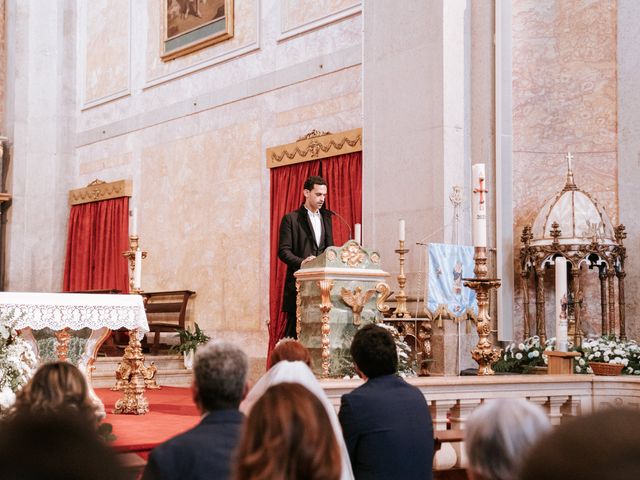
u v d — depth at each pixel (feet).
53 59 57.36
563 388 19.70
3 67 57.26
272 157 40.22
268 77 41.88
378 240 32.76
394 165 32.40
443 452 17.85
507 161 31.35
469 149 31.50
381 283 22.72
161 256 48.29
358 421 11.84
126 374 27.12
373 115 33.60
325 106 38.55
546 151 32.48
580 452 2.97
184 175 47.09
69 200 56.08
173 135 48.19
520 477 3.12
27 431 4.15
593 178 31.99
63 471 3.97
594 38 32.42
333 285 21.91
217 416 8.51
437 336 29.55
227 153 44.24
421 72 31.65
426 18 31.65
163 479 7.97
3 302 22.67
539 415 6.48
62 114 56.75
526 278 30.19
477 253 20.15
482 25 31.73
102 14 55.01
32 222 55.98
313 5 39.60
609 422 3.07
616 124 31.86
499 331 30.63
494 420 6.41
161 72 49.55
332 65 38.24
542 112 32.60
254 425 6.02
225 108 44.62
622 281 29.81
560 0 32.94
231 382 8.68
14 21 57.16
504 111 31.42
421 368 29.30
